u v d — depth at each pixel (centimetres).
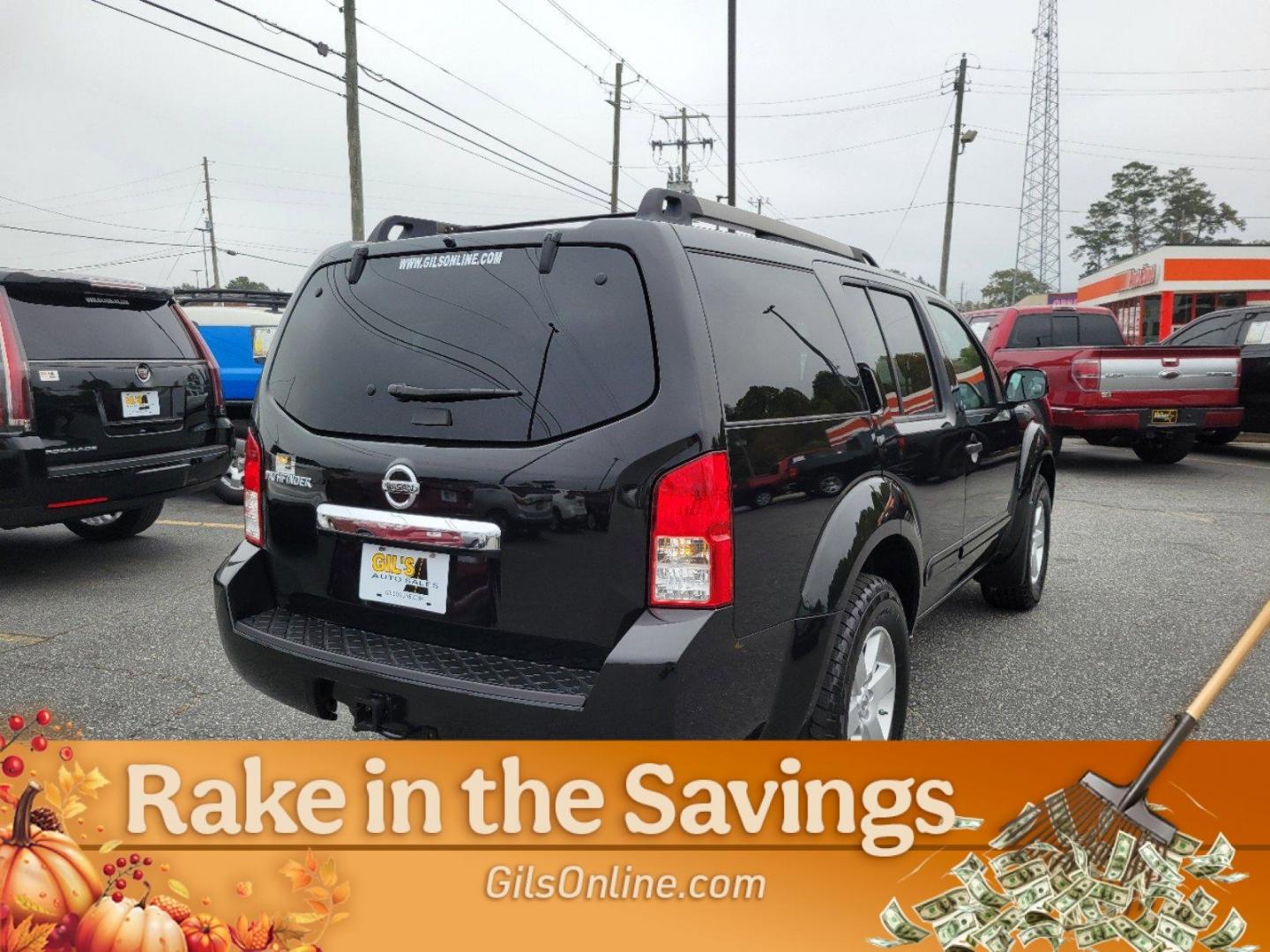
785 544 229
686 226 229
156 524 707
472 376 227
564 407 214
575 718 204
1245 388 1041
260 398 273
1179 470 1044
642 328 211
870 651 266
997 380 441
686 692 201
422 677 221
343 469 244
